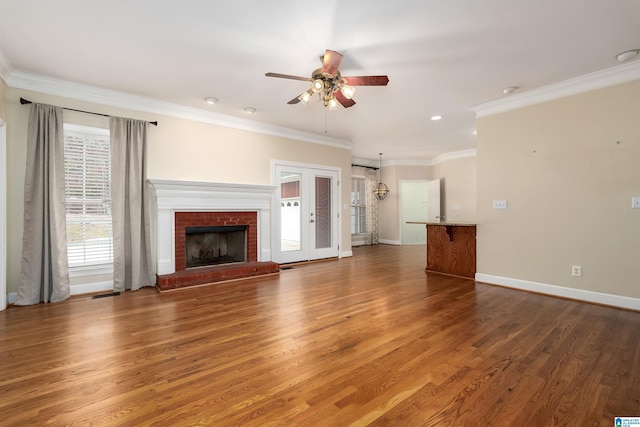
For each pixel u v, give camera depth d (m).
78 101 3.61
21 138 3.31
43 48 2.76
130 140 3.87
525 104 3.83
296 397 1.66
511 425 1.44
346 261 6.08
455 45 2.71
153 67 3.14
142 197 3.99
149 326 2.66
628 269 3.11
